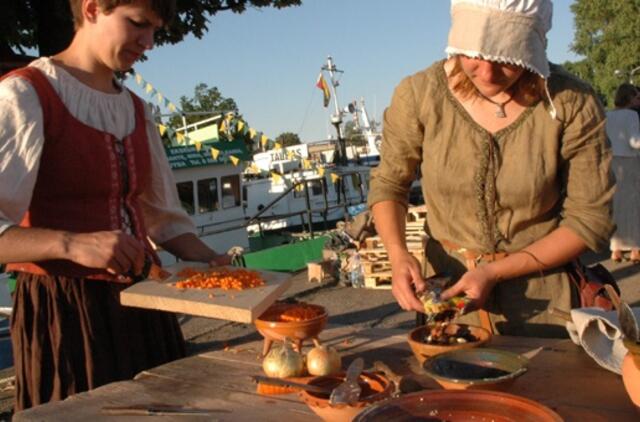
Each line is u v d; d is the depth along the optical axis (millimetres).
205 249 2631
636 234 8070
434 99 2150
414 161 2336
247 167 14906
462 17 1851
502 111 2057
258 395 1792
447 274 2211
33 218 2244
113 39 2197
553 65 2104
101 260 2008
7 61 8203
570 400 1607
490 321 2203
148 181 2582
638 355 1387
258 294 2086
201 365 2092
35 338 2234
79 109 2256
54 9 8422
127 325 2309
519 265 2010
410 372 1900
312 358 1830
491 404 1361
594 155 2029
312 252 10609
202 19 10273
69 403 1812
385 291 8305
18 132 2068
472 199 2131
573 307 2139
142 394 1853
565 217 2078
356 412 1476
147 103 2588
